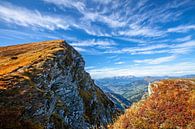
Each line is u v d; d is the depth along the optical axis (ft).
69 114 146.51
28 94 97.91
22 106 86.38
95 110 223.10
